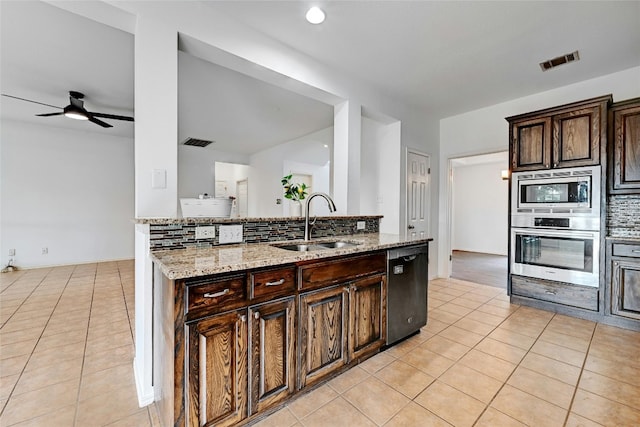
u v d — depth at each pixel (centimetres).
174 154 187
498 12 210
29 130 499
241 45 219
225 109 413
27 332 249
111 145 575
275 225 224
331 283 177
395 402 162
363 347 199
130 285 397
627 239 255
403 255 228
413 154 408
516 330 256
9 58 276
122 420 148
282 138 583
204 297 126
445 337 243
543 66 290
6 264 483
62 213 530
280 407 156
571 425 143
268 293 147
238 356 137
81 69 299
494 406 158
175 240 176
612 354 212
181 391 121
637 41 246
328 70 284
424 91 349
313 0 196
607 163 267
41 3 201
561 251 293
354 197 313
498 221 730
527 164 313
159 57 182
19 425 143
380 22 221
